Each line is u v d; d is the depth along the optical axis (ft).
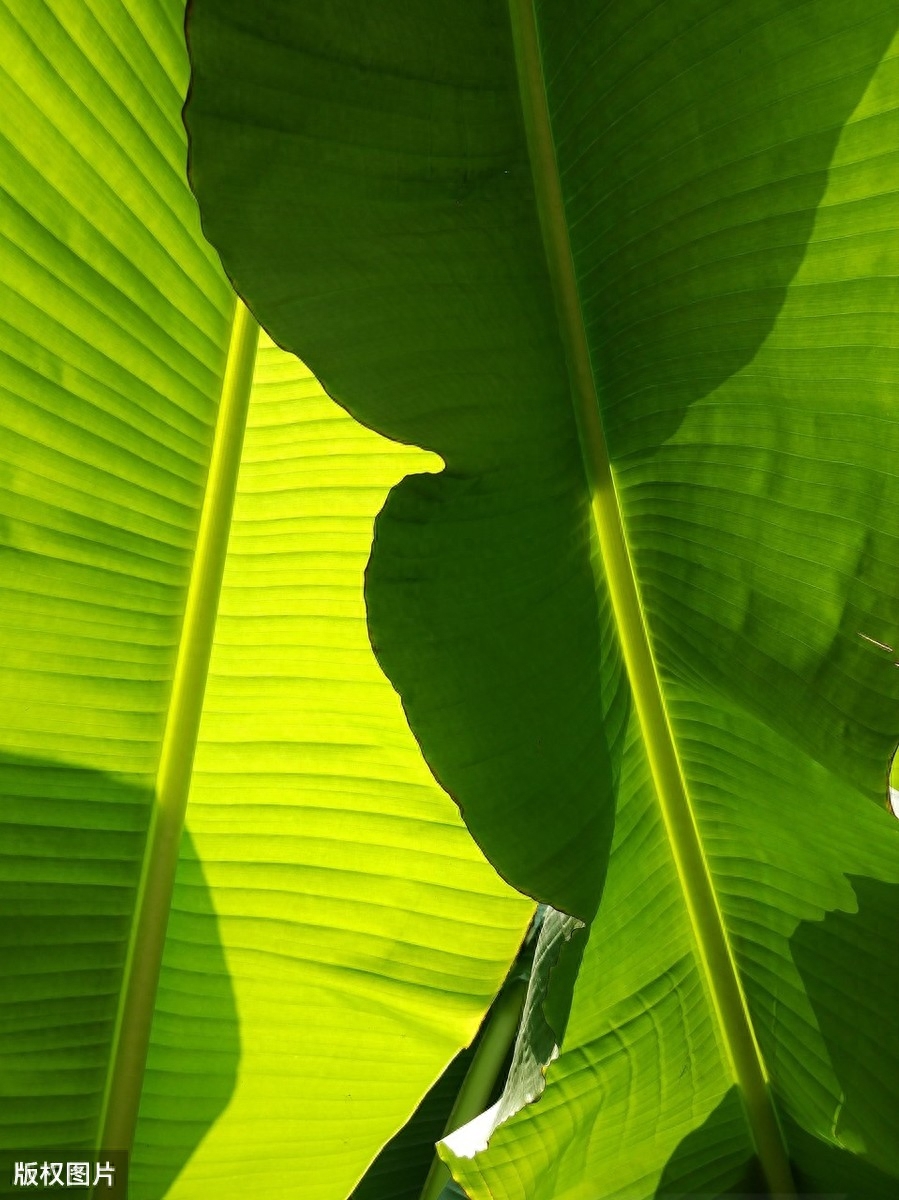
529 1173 3.93
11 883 3.68
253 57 2.66
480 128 2.82
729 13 2.72
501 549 3.11
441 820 3.90
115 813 3.76
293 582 3.74
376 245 2.81
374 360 2.88
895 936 3.58
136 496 3.57
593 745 3.41
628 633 3.40
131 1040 3.80
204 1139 3.97
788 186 2.82
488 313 2.91
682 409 3.10
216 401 3.56
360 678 3.80
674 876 3.80
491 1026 5.09
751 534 3.15
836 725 3.21
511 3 2.78
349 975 3.97
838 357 2.92
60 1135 3.79
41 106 3.22
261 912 3.92
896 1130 3.75
